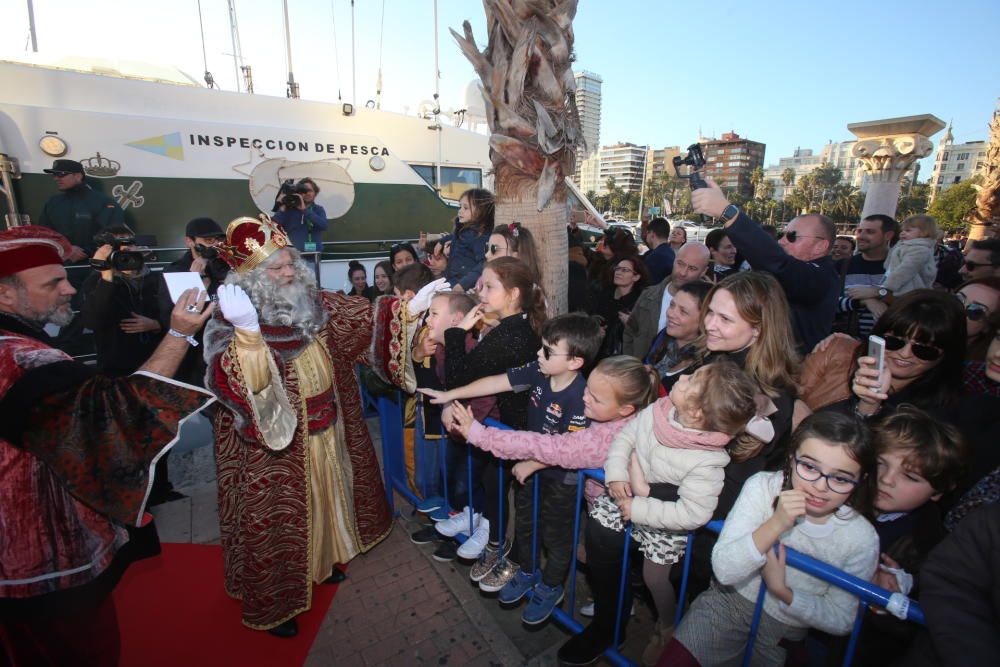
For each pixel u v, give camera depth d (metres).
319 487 2.41
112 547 1.72
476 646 2.22
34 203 4.23
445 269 4.61
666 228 5.50
